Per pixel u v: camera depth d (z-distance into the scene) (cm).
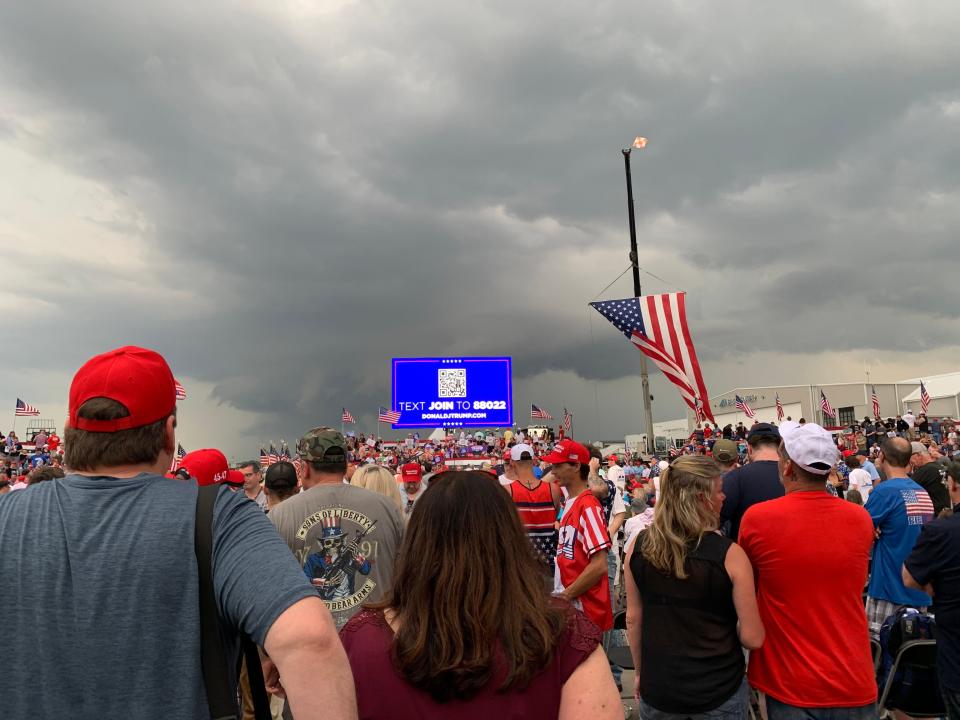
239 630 153
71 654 144
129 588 148
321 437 395
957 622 355
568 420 3922
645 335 1291
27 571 150
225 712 149
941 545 358
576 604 496
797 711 318
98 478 166
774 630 329
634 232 2367
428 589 161
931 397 5412
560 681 158
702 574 323
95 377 171
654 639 332
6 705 143
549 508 638
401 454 3575
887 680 414
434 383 3338
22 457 3503
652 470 1908
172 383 186
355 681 164
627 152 2394
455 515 166
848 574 321
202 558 154
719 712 318
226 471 543
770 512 333
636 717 540
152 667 145
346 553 371
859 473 1180
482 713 152
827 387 5800
